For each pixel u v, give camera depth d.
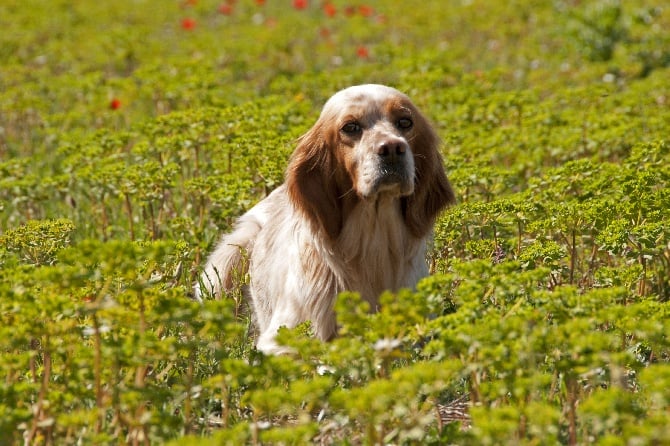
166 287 9.41
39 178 14.32
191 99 17.20
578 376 7.17
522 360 6.78
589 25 22.47
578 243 11.12
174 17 29.58
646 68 20.81
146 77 18.56
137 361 7.05
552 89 18.97
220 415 8.05
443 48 23.69
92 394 7.13
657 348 7.86
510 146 14.19
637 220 10.59
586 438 6.75
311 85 18.53
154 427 6.80
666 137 14.01
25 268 7.73
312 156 10.06
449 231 10.74
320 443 7.49
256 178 12.62
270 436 6.07
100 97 18.19
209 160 14.75
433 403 7.49
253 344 10.03
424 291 7.24
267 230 11.02
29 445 6.74
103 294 7.56
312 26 26.72
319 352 7.05
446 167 12.85
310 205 9.96
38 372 7.82
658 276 10.45
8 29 26.08
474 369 6.68
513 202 10.77
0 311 7.30
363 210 9.75
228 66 21.69
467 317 7.07
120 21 28.72
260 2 27.14
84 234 12.70
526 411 6.11
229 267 11.44
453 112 15.88
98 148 13.59
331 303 9.87
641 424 6.42
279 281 10.30
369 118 9.75
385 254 9.91
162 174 11.91
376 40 25.75
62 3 30.56
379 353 6.92
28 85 18.80
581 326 6.72
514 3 27.23
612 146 14.02
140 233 12.42
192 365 7.95
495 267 7.51
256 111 14.38
